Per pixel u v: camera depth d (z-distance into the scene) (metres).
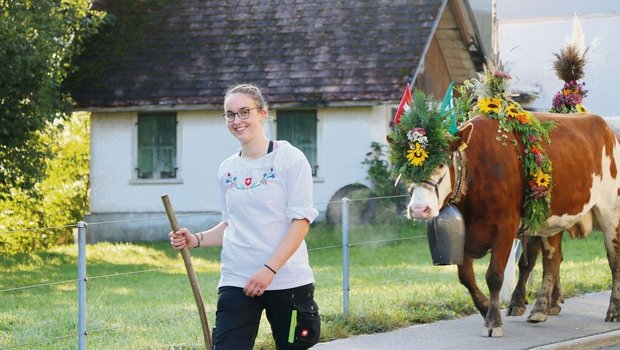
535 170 10.07
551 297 11.34
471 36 26.47
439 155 9.36
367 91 23.28
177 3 26.17
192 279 6.89
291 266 6.58
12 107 20.31
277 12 25.52
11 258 20.69
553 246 10.98
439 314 11.13
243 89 6.69
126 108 24.34
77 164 25.94
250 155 6.71
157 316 11.93
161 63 24.95
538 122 10.37
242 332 6.59
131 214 24.88
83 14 23.09
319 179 23.89
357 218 21.84
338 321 10.45
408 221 21.53
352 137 23.72
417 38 24.12
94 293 15.11
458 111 10.26
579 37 12.09
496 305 10.04
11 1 20.03
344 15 25.05
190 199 24.70
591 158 10.80
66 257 20.95
